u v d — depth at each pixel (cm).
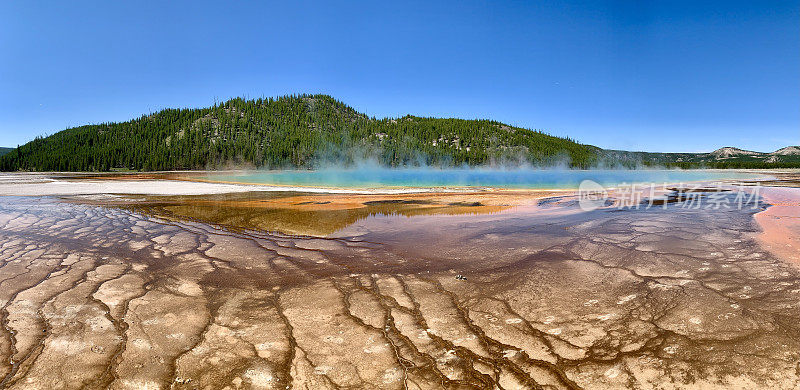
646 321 383
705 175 4462
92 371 306
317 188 2158
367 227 952
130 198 1652
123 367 312
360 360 324
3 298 455
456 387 287
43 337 359
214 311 425
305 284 517
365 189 2089
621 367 306
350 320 402
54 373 303
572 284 497
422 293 479
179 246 745
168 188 2175
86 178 3894
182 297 468
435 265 605
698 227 851
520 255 650
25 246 733
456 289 491
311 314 417
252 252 699
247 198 1641
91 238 816
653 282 494
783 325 363
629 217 1021
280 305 443
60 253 680
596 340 350
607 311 411
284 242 785
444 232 874
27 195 1783
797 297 427
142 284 514
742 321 374
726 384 279
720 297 436
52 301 447
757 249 639
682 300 430
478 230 890
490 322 393
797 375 286
